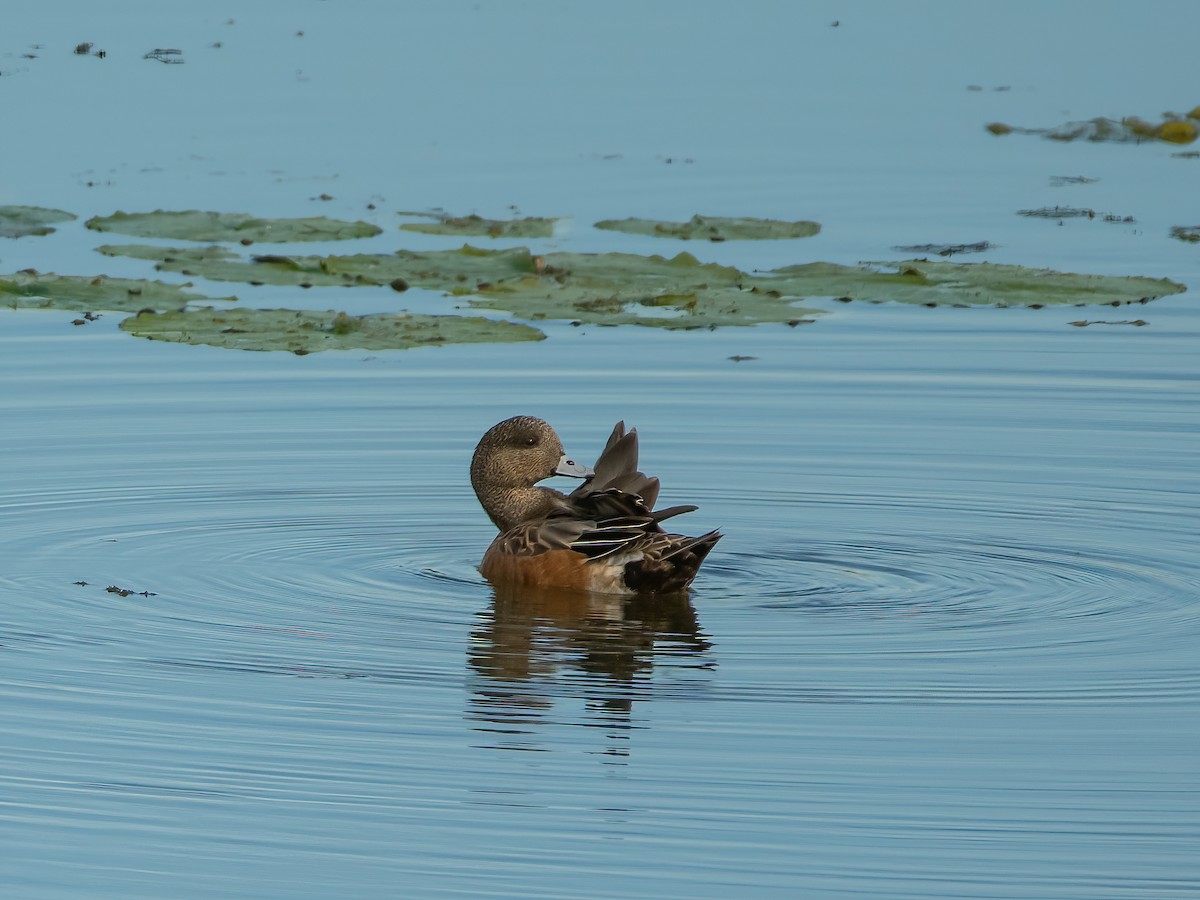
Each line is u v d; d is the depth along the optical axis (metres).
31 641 12.13
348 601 13.11
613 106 29.19
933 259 22.59
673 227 23.88
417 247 23.25
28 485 15.70
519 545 13.66
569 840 9.43
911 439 17.06
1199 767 10.25
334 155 26.78
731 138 27.88
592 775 10.15
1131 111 29.89
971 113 29.56
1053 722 10.88
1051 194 25.75
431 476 16.31
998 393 18.31
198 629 12.44
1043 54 32.75
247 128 27.80
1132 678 11.57
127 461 16.42
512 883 9.02
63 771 10.20
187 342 19.16
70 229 23.69
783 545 14.50
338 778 10.12
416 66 30.66
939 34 33.66
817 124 28.62
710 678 11.56
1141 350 19.59
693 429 17.39
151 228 23.61
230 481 15.98
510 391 18.58
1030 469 16.22
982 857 9.26
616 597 13.24
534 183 25.78
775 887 8.98
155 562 13.88
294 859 9.25
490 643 12.25
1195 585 13.44
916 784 10.03
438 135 27.81
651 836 9.48
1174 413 17.64
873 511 15.28
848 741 10.59
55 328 20.81
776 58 31.91
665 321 19.98
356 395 18.53
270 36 32.03
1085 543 14.44
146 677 11.55
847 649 12.11
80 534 14.51
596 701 11.18
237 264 22.33
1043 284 21.44
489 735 10.68
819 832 9.52
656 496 13.87
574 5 34.91
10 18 32.56
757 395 18.31
